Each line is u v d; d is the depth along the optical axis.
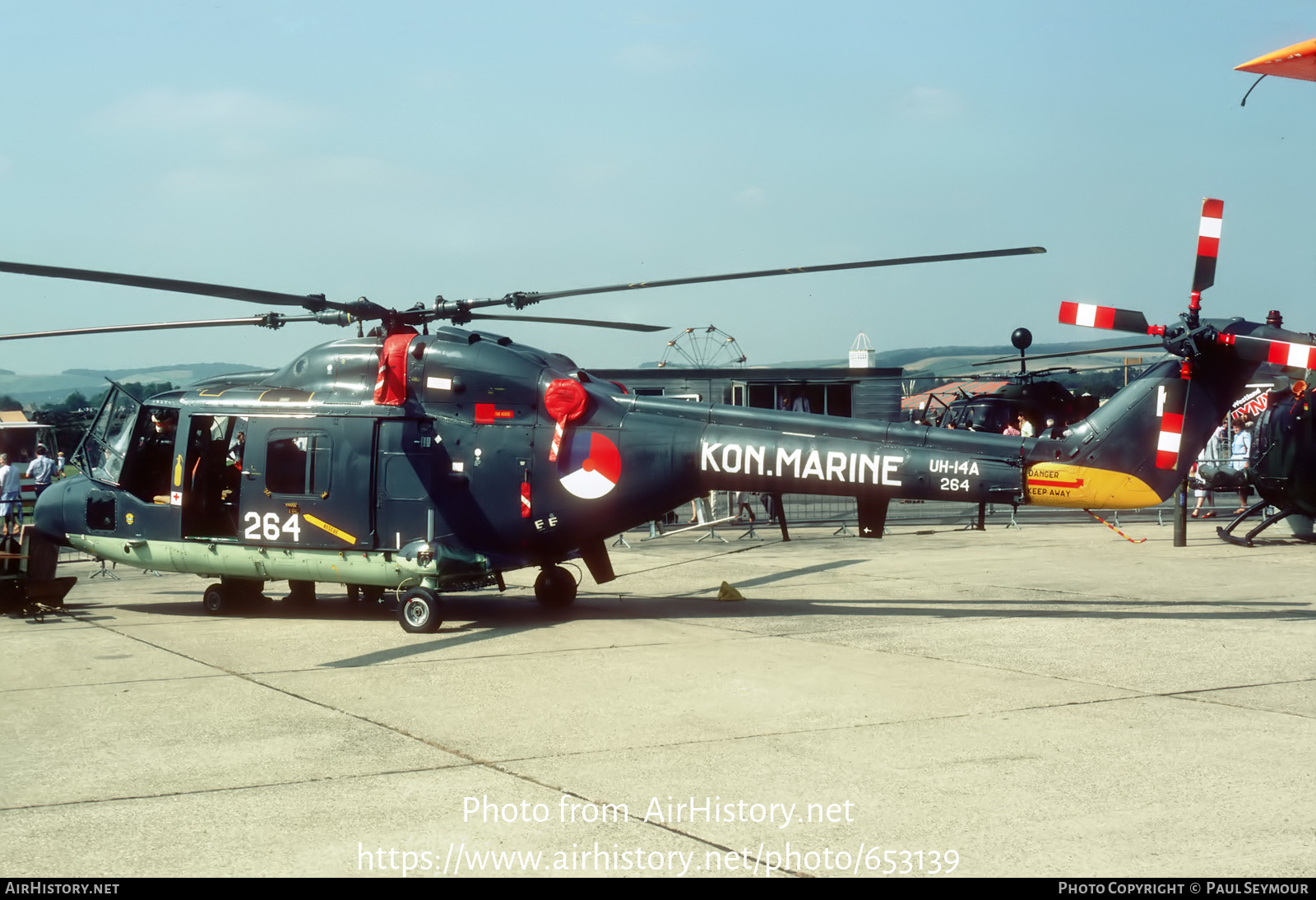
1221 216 9.76
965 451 10.34
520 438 10.91
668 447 10.74
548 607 11.79
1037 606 11.40
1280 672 7.86
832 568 15.23
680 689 7.68
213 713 7.17
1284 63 8.47
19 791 5.49
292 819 5.01
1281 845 4.44
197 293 10.45
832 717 6.80
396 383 11.00
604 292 10.61
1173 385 9.91
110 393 12.58
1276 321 12.53
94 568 18.33
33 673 8.66
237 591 12.18
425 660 8.98
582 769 5.75
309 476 11.15
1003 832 4.67
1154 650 8.82
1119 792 5.16
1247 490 20.94
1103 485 10.05
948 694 7.36
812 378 25.19
